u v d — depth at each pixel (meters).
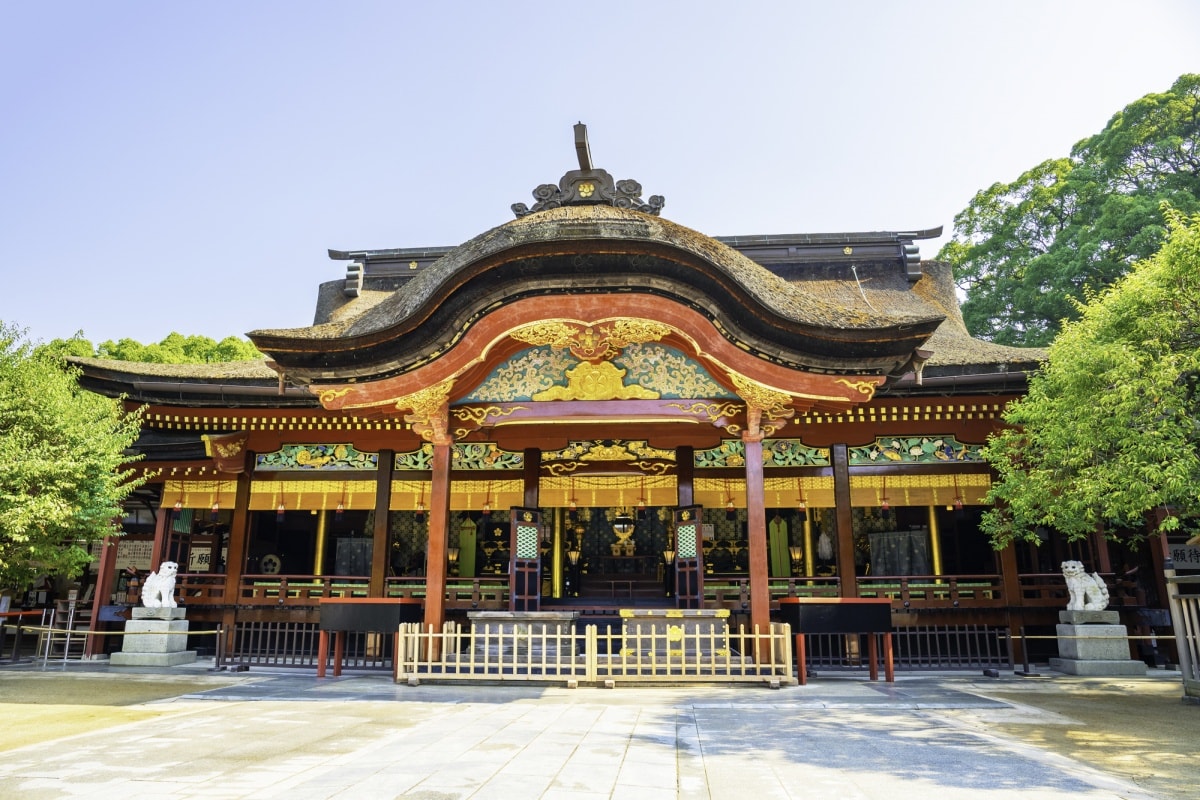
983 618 17.41
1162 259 11.13
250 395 17.88
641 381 14.12
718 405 13.99
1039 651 17.95
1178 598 11.17
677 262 12.85
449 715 9.09
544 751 6.93
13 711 9.50
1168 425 10.67
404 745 7.20
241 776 5.86
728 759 6.64
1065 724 8.74
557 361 14.28
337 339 13.32
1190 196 29.97
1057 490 13.24
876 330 12.77
